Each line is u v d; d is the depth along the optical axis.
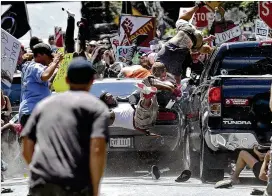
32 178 12.84
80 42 32.22
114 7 76.44
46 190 12.69
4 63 30.47
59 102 13.11
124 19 47.06
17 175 31.56
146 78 28.28
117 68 39.44
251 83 24.97
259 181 26.30
